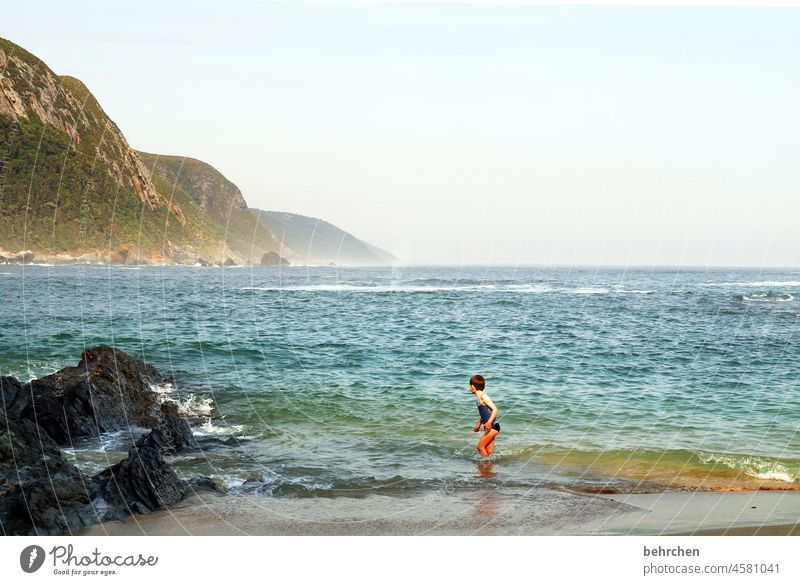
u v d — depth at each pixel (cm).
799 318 2975
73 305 2889
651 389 1373
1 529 551
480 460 831
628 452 871
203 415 1062
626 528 596
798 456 858
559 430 1001
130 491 624
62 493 594
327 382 1380
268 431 972
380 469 782
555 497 685
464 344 2073
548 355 1873
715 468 805
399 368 1605
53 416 876
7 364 1410
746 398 1266
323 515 616
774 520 618
